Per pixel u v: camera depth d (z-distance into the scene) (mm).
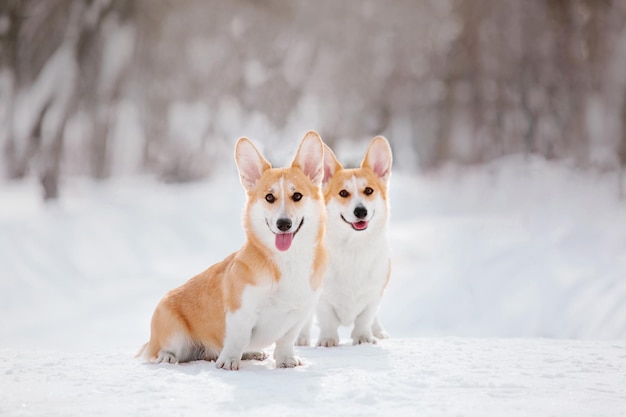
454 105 30125
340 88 32469
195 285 5055
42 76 21875
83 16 22656
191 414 3398
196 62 30469
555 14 26344
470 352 5344
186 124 29484
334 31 32219
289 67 31922
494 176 22750
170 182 27344
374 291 6125
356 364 4859
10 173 26562
